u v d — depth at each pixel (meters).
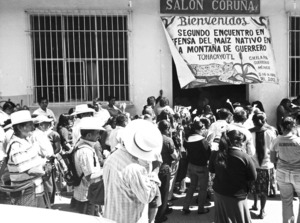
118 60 10.76
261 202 6.19
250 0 10.93
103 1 10.51
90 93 10.78
